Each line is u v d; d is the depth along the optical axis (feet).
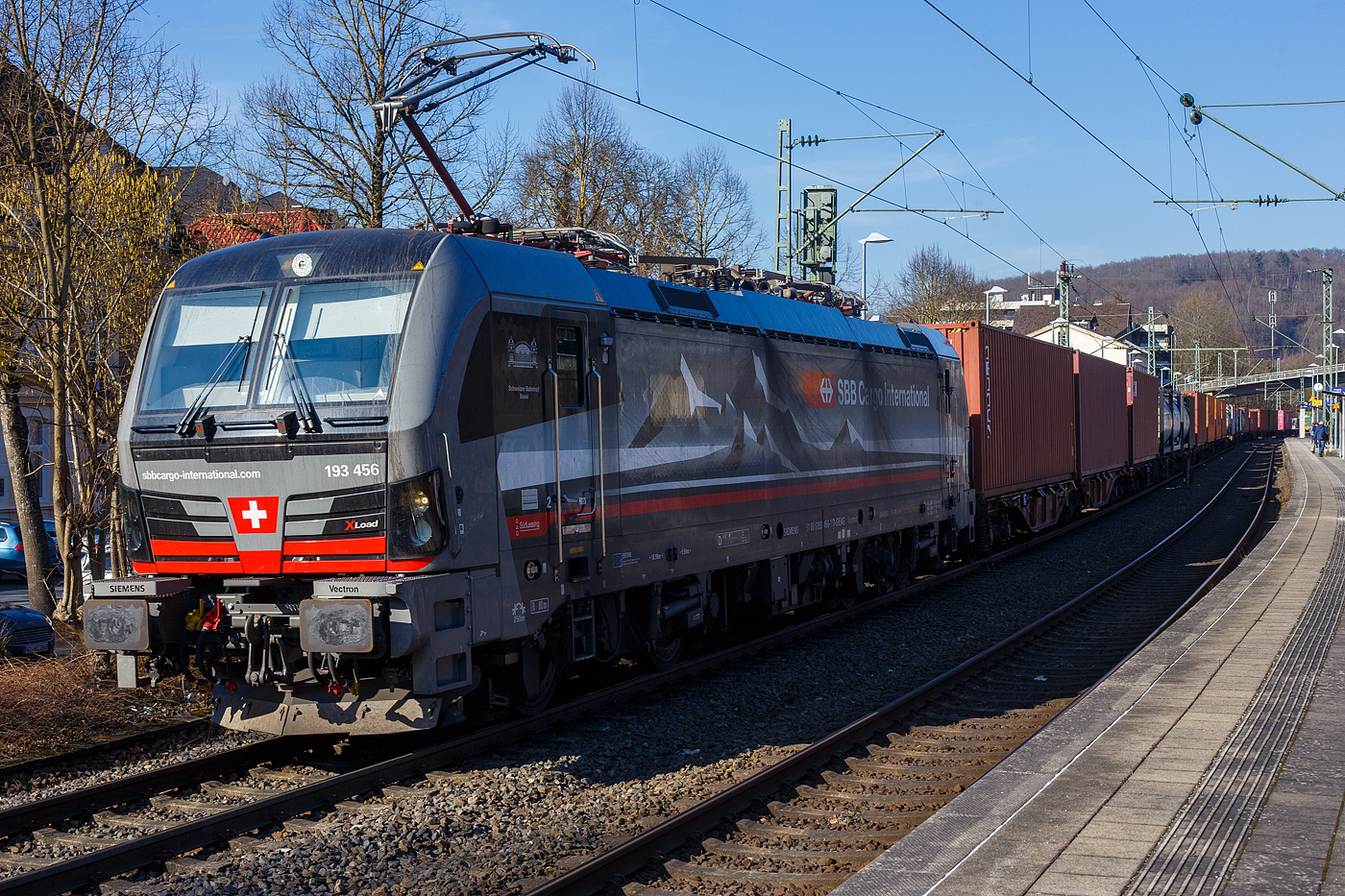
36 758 24.84
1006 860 16.34
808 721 30.27
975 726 29.50
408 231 25.54
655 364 31.96
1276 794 19.31
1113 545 74.28
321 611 22.35
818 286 46.78
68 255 41.24
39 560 53.93
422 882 18.20
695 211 133.39
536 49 41.50
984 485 62.44
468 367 24.43
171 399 25.18
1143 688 28.25
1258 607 40.93
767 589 39.27
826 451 42.37
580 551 28.27
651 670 35.55
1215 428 235.40
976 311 197.36
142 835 20.53
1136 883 15.38
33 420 54.54
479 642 24.29
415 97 42.52
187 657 25.09
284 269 25.21
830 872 18.75
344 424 23.20
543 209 110.42
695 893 17.76
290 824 20.61
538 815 21.67
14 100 41.34
